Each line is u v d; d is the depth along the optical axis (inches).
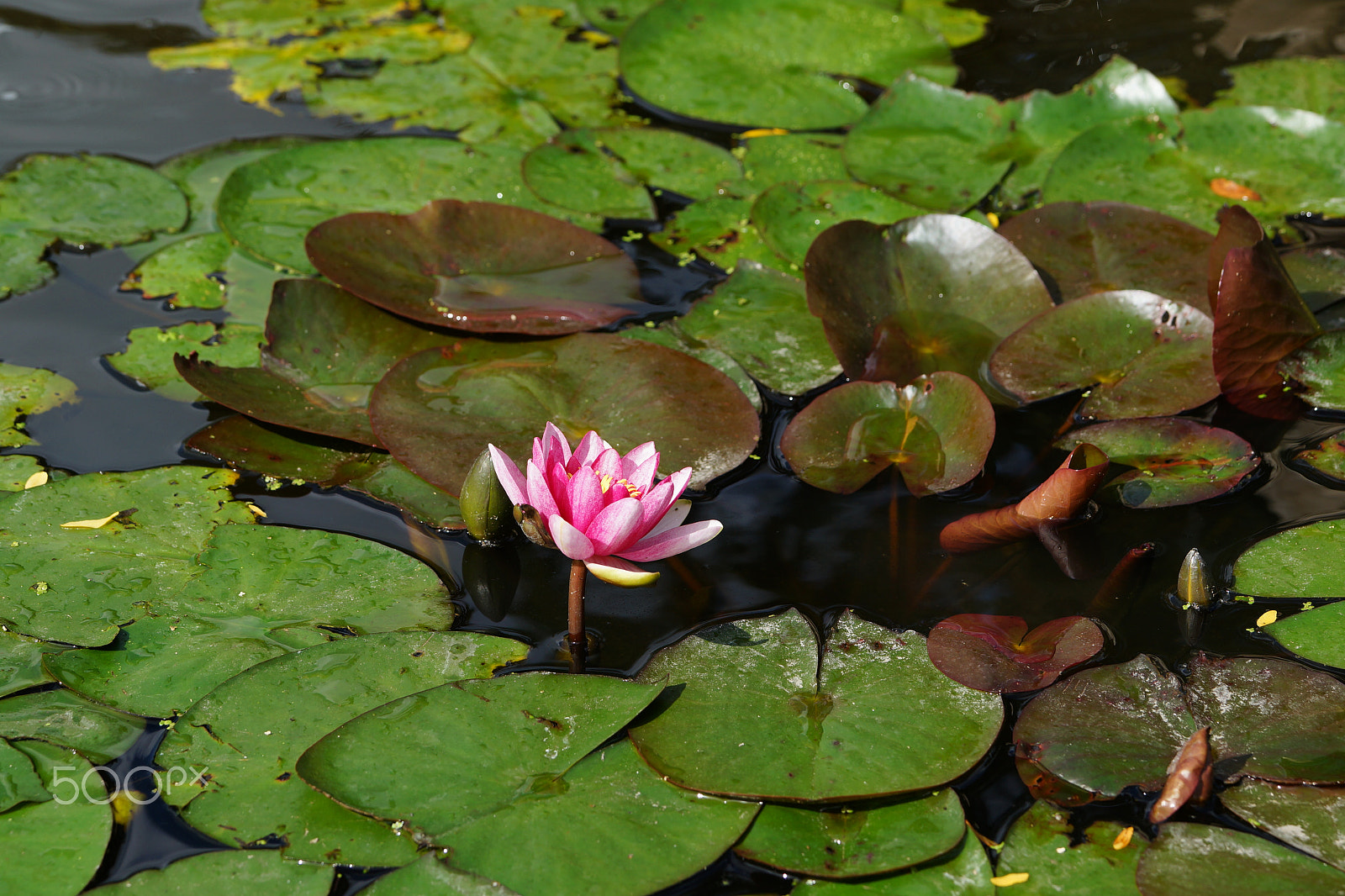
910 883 50.9
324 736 57.1
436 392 84.7
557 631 66.9
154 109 129.0
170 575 68.8
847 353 89.1
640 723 58.7
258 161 115.6
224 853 51.4
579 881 49.6
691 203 114.6
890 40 144.3
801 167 120.6
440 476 76.2
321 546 72.2
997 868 51.5
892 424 83.3
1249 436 83.2
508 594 69.9
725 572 72.1
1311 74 133.6
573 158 119.7
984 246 96.6
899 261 98.0
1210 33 146.9
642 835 52.0
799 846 52.0
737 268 103.3
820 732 58.1
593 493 58.8
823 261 95.0
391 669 62.4
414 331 93.2
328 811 53.6
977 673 61.6
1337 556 69.6
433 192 113.6
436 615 67.1
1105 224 103.0
